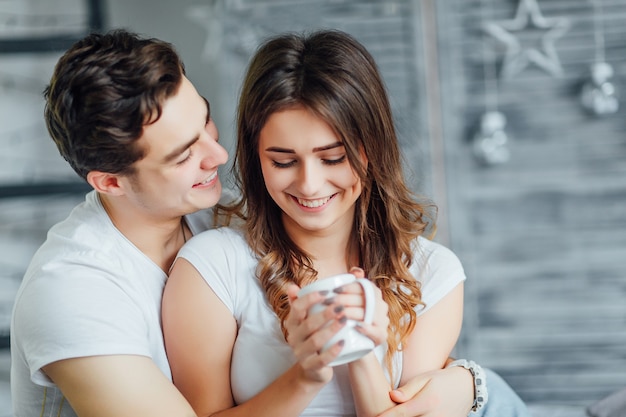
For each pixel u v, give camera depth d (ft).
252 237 4.42
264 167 4.10
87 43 4.18
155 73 4.07
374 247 4.55
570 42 9.04
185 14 10.42
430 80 9.23
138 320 4.25
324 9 9.30
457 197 9.37
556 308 9.39
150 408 4.04
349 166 4.07
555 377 9.46
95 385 4.04
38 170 10.69
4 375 10.41
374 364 4.18
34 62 10.57
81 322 4.07
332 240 4.50
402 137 9.29
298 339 3.66
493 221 9.37
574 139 9.16
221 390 4.33
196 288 4.27
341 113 3.93
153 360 4.33
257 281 4.38
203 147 4.30
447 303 4.65
